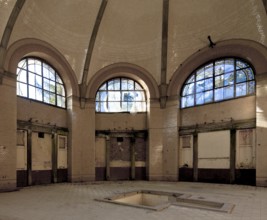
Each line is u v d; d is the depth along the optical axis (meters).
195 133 15.15
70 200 8.80
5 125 11.13
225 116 14.02
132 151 16.78
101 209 7.36
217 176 14.02
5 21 11.19
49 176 14.20
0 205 7.98
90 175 15.56
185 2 13.94
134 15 14.91
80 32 14.83
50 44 14.02
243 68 13.62
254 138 12.79
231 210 7.11
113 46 16.06
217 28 14.13
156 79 16.62
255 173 12.62
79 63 15.84
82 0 13.57
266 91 12.29
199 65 15.48
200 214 6.70
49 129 14.34
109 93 17.19
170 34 15.30
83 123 15.94
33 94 13.66
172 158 15.60
